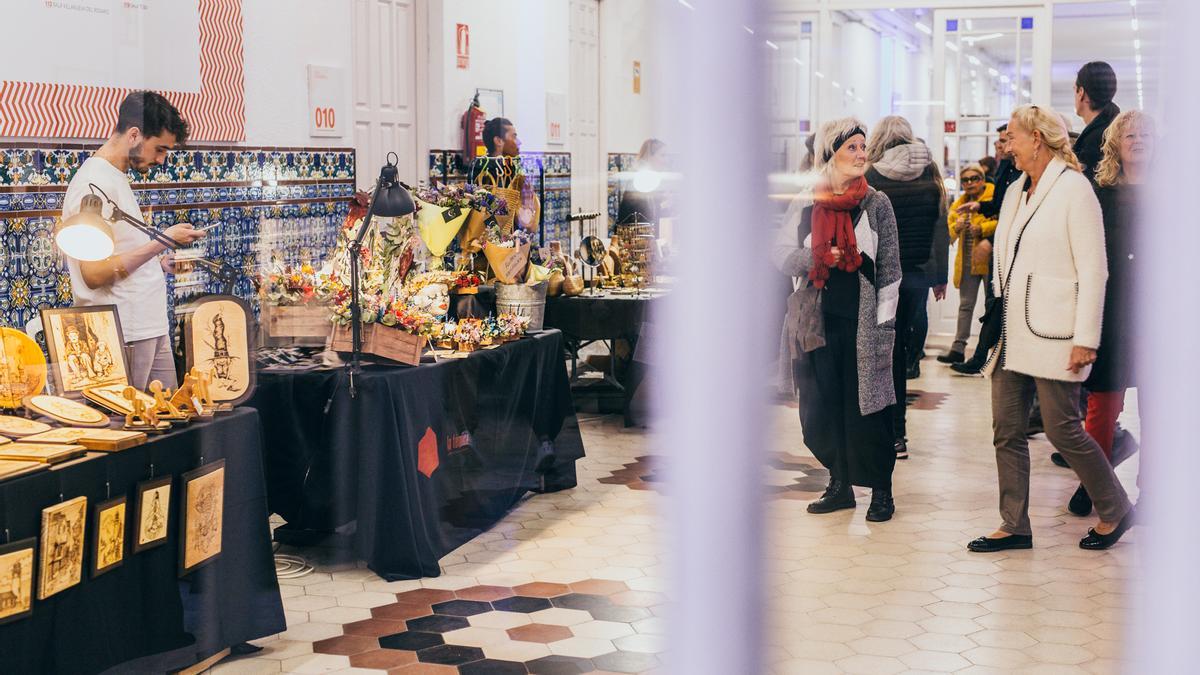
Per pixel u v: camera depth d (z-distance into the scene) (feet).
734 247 4.36
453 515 13.33
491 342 14.38
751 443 4.63
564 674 9.73
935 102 21.07
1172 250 10.18
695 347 4.54
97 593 8.68
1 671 7.78
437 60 20.39
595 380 20.39
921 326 21.06
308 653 10.37
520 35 19.83
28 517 8.02
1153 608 9.57
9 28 12.35
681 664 4.71
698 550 4.80
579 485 15.57
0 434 8.86
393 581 12.22
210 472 9.74
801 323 12.98
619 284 19.10
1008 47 20.76
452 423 13.37
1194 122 9.55
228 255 16.07
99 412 9.59
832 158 12.55
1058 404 11.68
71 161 13.25
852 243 12.65
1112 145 10.59
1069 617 10.01
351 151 19.02
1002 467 12.34
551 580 11.95
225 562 10.02
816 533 12.41
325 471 12.51
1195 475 9.95
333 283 12.60
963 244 21.18
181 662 9.57
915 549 11.96
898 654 9.32
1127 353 10.83
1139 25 9.36
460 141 20.59
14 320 12.44
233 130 16.19
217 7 15.76
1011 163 17.54
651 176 18.30
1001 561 11.66
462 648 10.41
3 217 12.32
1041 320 11.53
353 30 19.01
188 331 10.39
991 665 9.12
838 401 13.14
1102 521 11.94
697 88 4.22
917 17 20.66
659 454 16.72
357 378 12.27
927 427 18.08
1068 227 11.05
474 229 15.66
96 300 11.45
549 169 19.69
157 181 14.71
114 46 13.84
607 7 20.10
